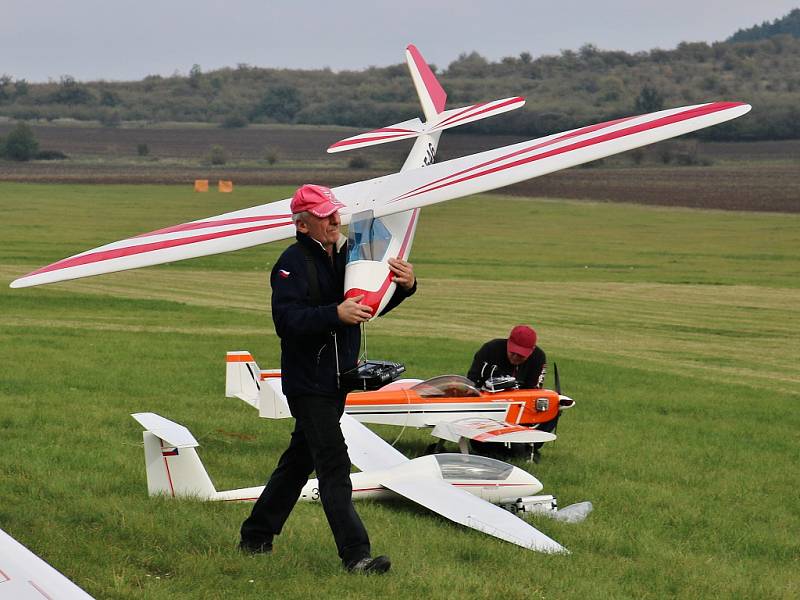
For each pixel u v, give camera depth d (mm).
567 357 67812
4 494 22391
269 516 18188
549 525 24266
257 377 37375
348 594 16453
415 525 22922
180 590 16312
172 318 77312
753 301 111688
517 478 26469
